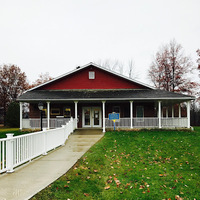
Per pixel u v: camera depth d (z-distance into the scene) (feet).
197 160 30.81
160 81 116.47
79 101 67.05
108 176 22.52
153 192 19.38
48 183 18.06
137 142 41.98
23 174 20.62
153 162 29.22
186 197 19.01
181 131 58.54
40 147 28.76
